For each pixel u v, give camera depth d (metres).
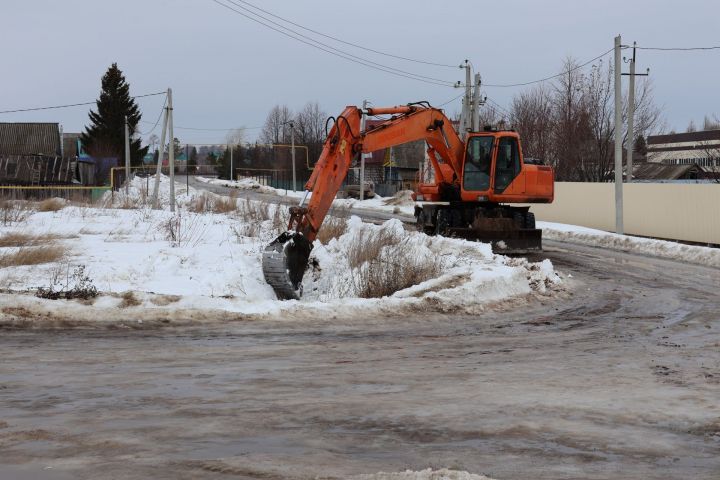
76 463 5.47
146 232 24.14
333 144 17.02
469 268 16.14
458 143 25.28
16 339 10.23
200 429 6.38
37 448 5.83
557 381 8.35
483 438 6.23
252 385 8.01
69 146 90.44
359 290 14.79
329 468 5.38
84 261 17.89
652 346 10.69
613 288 17.16
